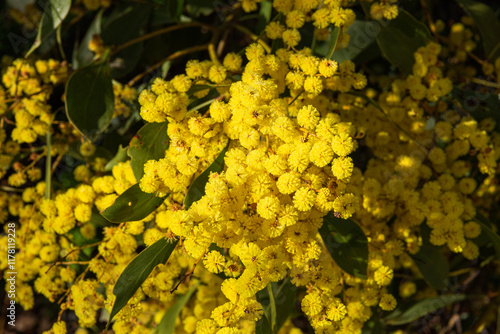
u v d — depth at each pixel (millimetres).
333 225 490
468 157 540
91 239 552
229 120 471
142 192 475
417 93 518
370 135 527
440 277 529
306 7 495
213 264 463
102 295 507
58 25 523
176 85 478
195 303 539
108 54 526
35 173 550
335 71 482
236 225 460
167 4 554
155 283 497
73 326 588
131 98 548
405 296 567
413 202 502
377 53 557
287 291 514
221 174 461
